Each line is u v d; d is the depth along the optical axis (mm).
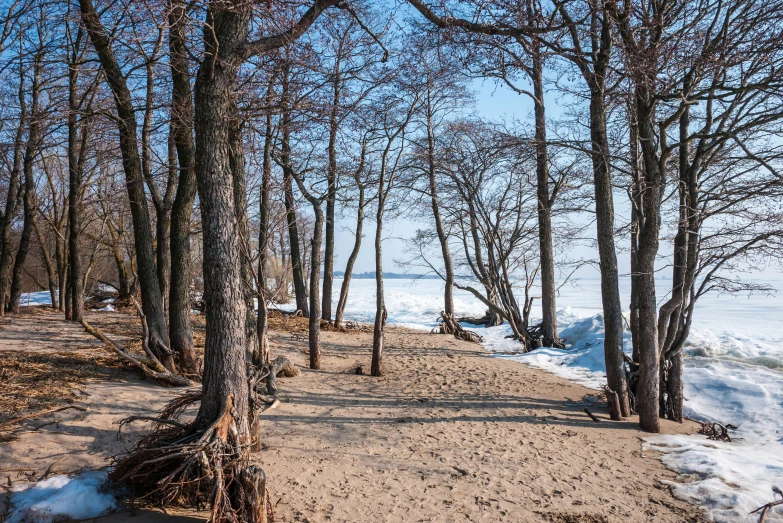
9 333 11125
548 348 16078
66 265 18594
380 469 6266
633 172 10500
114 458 5617
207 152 5242
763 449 7535
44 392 7137
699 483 6094
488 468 6410
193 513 4977
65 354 9250
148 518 4801
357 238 19281
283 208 15359
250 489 4496
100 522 4711
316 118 8078
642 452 7262
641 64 7402
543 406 9531
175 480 4918
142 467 5059
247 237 9070
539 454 6992
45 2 9461
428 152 16328
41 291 32594
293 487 5648
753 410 8984
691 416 9227
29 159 15281
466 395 10234
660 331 8703
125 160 9008
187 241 9609
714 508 5520
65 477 5309
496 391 10633
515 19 6480
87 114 8672
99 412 6945
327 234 21094
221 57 5305
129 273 23828
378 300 12023
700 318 20609
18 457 5562
